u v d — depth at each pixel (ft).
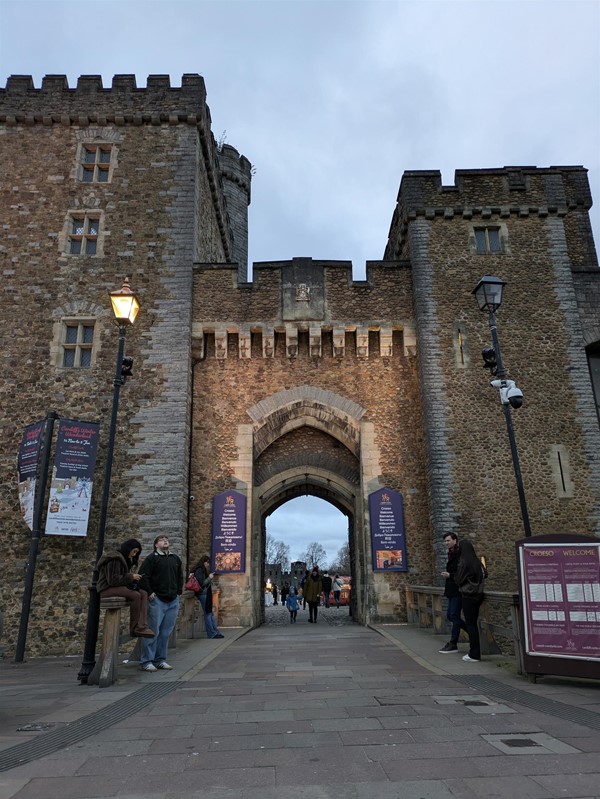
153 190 52.95
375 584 46.98
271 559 322.96
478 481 46.21
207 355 51.83
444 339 49.78
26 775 12.57
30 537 43.47
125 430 46.52
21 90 55.06
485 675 23.93
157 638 27.22
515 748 13.94
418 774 12.28
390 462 49.55
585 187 59.16
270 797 11.13
